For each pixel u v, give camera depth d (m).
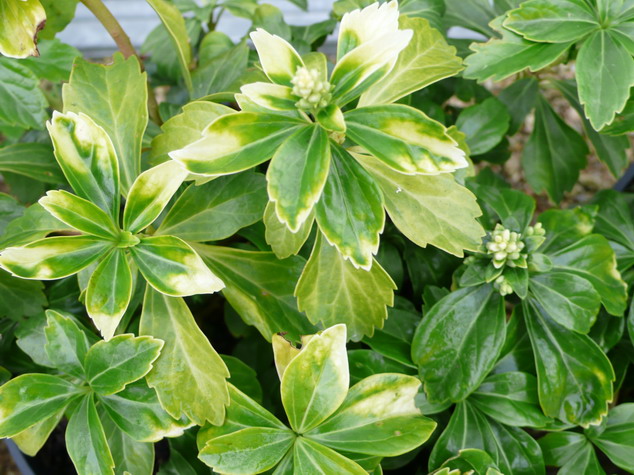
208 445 0.30
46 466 0.39
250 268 0.34
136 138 0.33
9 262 0.28
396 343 0.36
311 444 0.31
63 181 0.38
